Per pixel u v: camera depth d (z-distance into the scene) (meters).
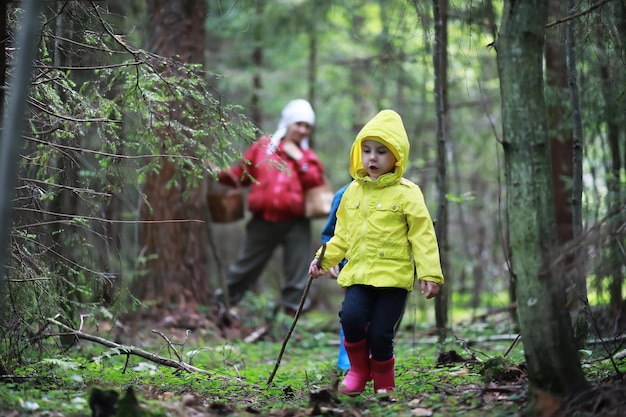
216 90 4.99
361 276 4.29
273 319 9.60
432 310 12.88
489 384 4.14
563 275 3.30
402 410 3.77
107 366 5.60
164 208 9.05
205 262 9.58
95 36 4.82
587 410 3.30
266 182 9.48
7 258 4.32
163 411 3.44
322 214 9.53
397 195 4.32
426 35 6.59
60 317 5.54
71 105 4.95
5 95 4.10
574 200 5.43
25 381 4.30
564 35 5.55
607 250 3.72
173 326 8.60
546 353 3.36
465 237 12.00
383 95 13.38
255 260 9.74
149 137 4.96
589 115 6.88
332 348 8.50
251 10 12.17
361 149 4.52
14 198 4.45
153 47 8.81
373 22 14.39
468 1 5.59
